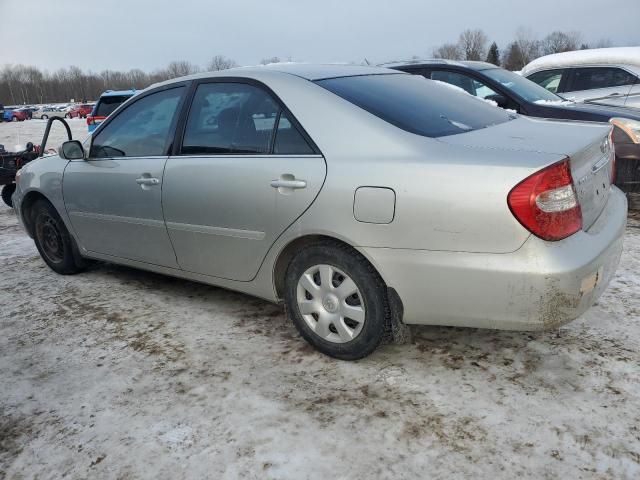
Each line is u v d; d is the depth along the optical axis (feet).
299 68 10.52
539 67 27.71
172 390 8.93
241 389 8.82
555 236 7.41
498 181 7.43
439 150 8.09
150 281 14.05
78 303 12.90
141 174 11.60
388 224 8.16
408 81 11.08
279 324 11.06
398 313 8.74
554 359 9.09
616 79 24.95
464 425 7.61
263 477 6.91
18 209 15.30
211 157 10.45
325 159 8.84
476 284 7.75
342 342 9.27
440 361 9.25
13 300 13.42
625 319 10.28
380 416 7.92
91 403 8.75
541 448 7.09
